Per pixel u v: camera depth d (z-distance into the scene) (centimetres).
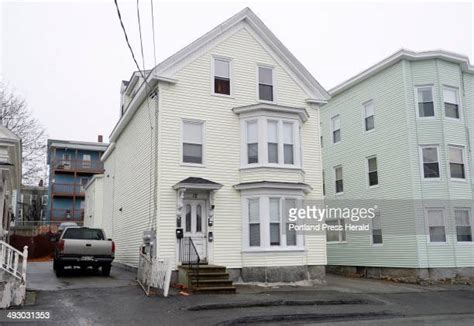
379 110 2288
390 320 1144
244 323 1034
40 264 2350
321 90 1930
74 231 1680
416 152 2081
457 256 2008
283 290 1518
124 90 2341
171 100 1641
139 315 1042
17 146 1433
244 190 1680
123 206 2130
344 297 1402
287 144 1766
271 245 1658
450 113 2144
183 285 1438
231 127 1730
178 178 1603
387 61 2200
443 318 1194
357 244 2356
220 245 1622
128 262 1938
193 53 1711
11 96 3459
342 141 2564
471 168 2145
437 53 2106
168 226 1554
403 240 2067
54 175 4541
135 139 1942
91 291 1323
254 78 1811
